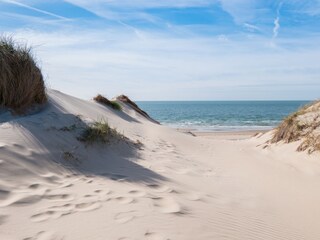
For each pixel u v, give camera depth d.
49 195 3.31
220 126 36.47
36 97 7.04
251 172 6.28
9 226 2.57
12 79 6.19
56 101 8.44
